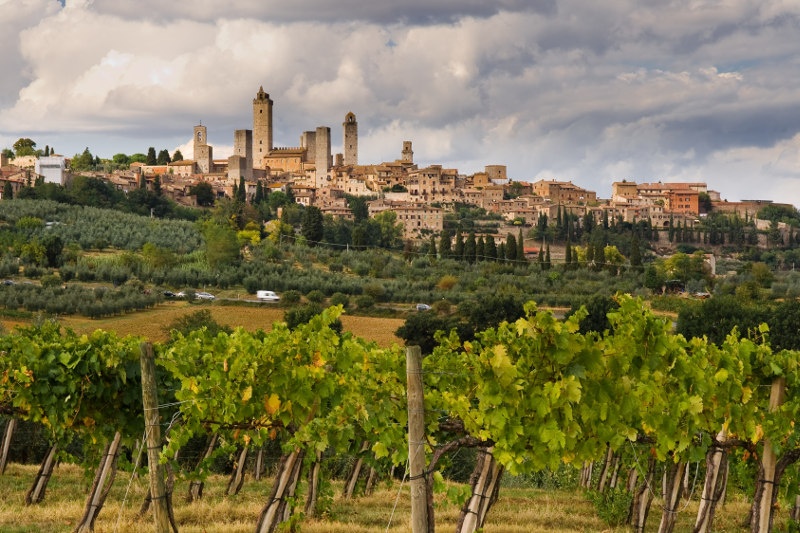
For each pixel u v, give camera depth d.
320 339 25.48
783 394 25.86
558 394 21.66
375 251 194.12
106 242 168.38
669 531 27.73
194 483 33.72
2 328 88.38
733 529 32.44
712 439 26.75
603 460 38.47
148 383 20.41
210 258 148.75
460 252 177.75
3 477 37.09
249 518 29.50
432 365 31.27
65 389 27.27
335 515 31.81
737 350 26.44
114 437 27.41
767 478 25.33
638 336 23.66
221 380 24.77
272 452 44.56
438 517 32.00
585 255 197.00
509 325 23.52
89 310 112.25
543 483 46.22
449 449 22.67
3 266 134.88
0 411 29.69
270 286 135.62
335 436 24.98
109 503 31.66
